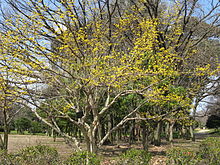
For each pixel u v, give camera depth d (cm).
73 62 618
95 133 723
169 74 676
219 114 2408
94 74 602
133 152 584
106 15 959
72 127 1916
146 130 1130
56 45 705
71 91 675
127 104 1124
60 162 557
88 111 680
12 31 568
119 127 752
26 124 3200
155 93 718
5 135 858
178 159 601
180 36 1010
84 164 490
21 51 554
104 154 1123
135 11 934
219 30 1293
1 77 579
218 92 1248
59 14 570
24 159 597
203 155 692
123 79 648
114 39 810
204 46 1468
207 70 725
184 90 933
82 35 593
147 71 634
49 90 747
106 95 1009
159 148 1368
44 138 2392
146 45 684
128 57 687
